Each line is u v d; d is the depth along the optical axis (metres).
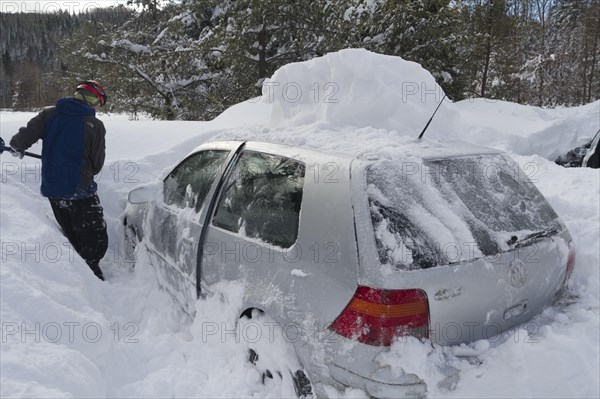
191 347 3.10
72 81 18.06
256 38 15.70
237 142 3.26
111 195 5.57
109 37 17.53
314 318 2.23
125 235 4.75
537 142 9.96
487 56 20.52
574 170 5.23
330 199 2.35
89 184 4.23
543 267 2.44
